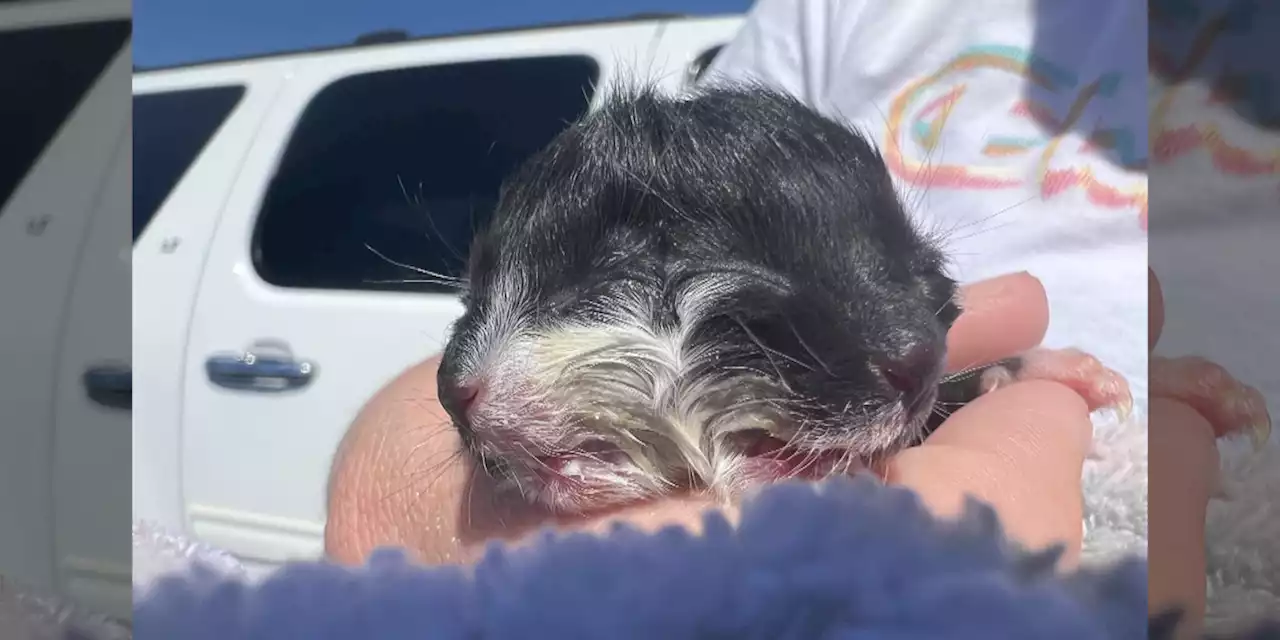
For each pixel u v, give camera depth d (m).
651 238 0.10
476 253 0.11
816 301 0.10
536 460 0.11
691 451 0.10
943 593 0.10
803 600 0.10
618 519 0.11
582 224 0.11
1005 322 0.11
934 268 0.11
